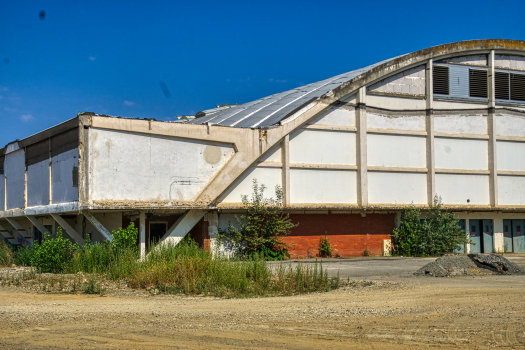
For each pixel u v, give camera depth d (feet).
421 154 104.47
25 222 111.55
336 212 97.76
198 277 51.37
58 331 29.50
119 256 60.13
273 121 93.86
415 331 28.43
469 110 109.09
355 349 24.88
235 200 88.63
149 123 79.10
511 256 100.89
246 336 27.73
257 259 56.59
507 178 111.24
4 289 49.16
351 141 98.63
